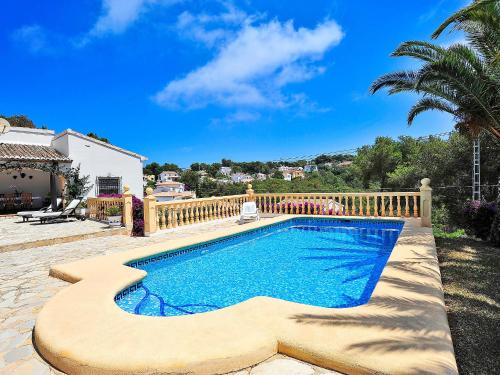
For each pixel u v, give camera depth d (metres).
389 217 11.69
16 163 16.20
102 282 4.89
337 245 9.43
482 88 7.18
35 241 8.57
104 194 19.50
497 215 8.46
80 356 2.68
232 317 3.38
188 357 2.61
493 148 18.03
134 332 3.10
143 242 9.05
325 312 3.45
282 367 2.67
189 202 11.33
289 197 13.92
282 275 6.56
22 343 3.23
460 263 6.56
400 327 3.01
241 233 9.62
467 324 3.71
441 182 24.48
